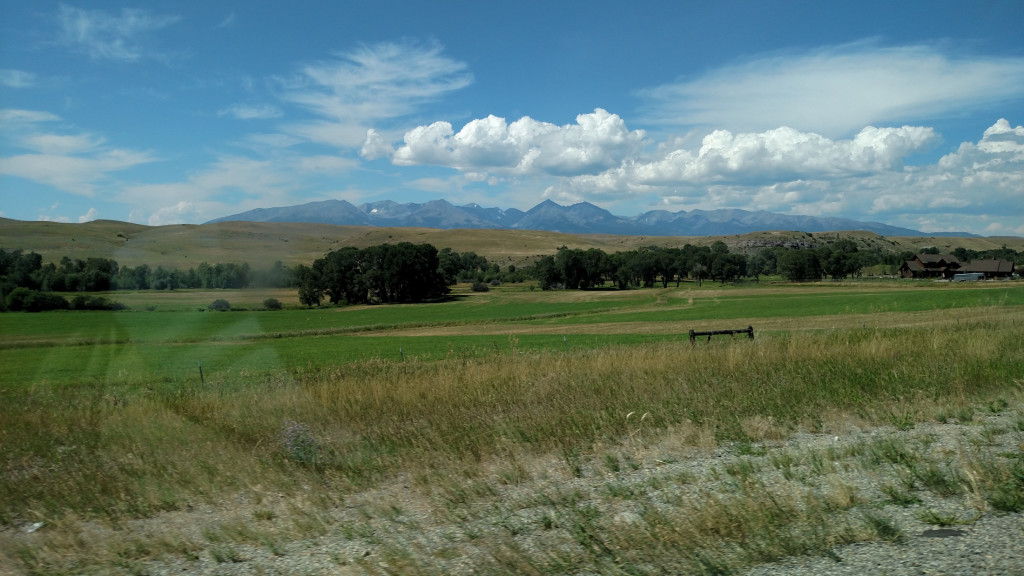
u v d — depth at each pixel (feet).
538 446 26.12
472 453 25.44
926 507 16.93
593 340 132.87
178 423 28.37
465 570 14.69
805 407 30.25
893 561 13.48
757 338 54.80
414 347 127.54
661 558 14.60
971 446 22.76
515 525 17.87
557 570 14.34
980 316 106.01
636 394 33.94
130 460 24.73
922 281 313.12
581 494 20.40
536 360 50.26
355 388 36.17
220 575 15.49
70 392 44.73
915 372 35.40
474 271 527.81
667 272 447.01
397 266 296.71
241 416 29.27
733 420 28.55
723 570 13.65
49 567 16.44
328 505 20.67
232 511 20.56
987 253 555.69
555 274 428.15
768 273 534.37
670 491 20.24
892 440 23.66
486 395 35.01
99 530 19.19
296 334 127.13
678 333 146.10
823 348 45.32
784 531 15.60
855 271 442.91
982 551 13.66
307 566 15.76
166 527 19.25
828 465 20.98
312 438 27.07
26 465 25.04
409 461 24.84
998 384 32.99
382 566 15.20
